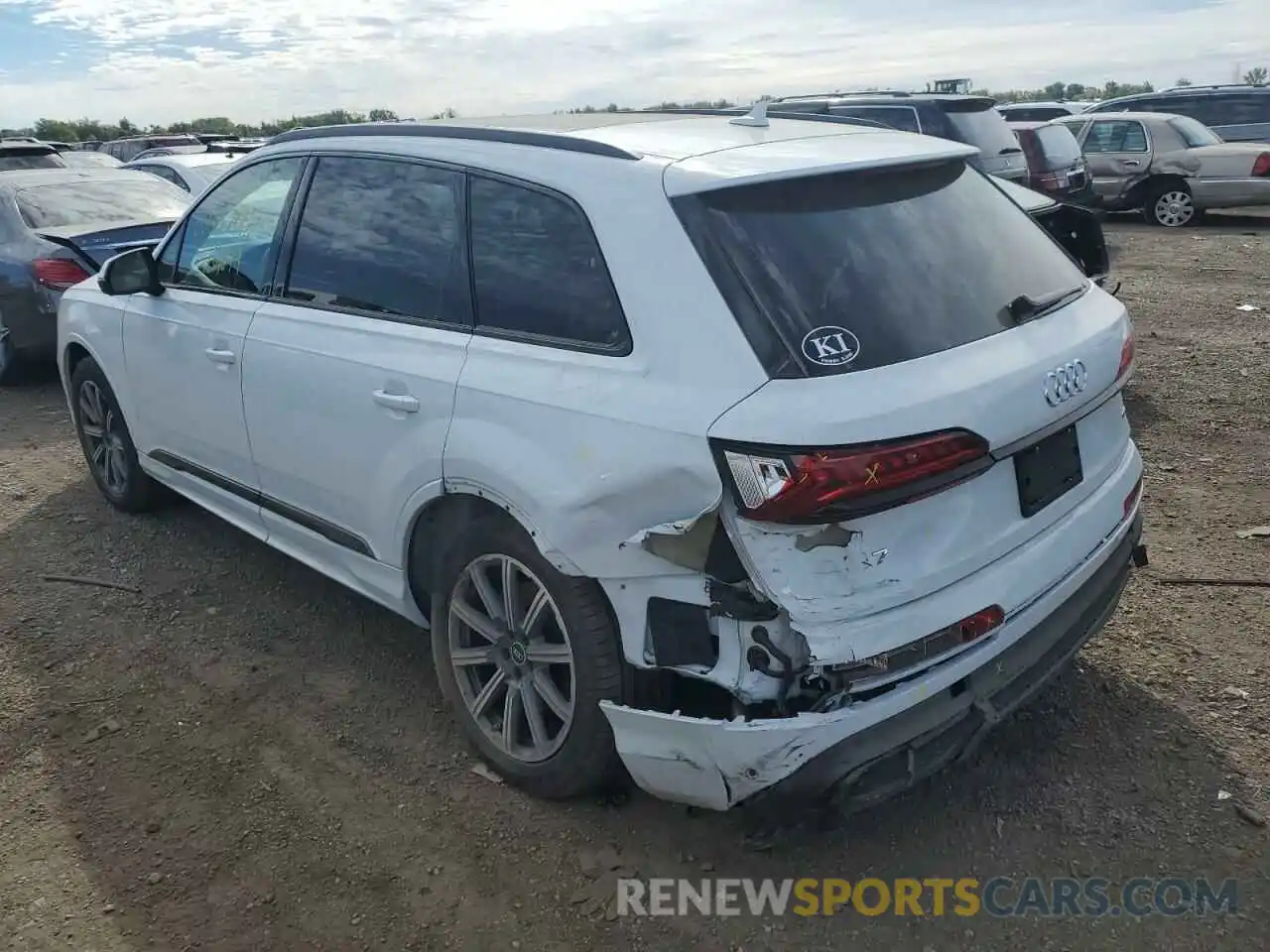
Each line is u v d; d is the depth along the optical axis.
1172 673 3.68
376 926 2.75
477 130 3.29
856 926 2.71
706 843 3.01
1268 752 3.26
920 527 2.50
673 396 2.55
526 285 2.99
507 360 2.96
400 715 3.68
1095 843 2.94
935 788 3.18
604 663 2.83
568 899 2.82
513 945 2.68
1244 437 5.93
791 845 2.98
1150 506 5.07
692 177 2.72
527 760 3.18
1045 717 3.48
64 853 3.04
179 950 2.69
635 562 2.63
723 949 2.65
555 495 2.74
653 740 2.68
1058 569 2.85
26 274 8.02
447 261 3.24
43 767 3.44
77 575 4.81
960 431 2.47
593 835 3.05
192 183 11.48
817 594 2.39
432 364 3.16
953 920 2.71
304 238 3.83
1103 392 3.01
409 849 3.03
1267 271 11.30
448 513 3.24
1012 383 2.63
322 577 4.75
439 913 2.79
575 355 2.80
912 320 2.63
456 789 3.27
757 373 2.46
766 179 2.72
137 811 3.21
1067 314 3.02
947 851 2.94
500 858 2.98
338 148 3.76
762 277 2.58
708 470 2.45
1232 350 7.77
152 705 3.78
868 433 2.37
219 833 3.12
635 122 3.45
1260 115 17.66
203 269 4.36
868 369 2.48
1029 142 12.20
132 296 4.77
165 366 4.50
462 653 3.32
